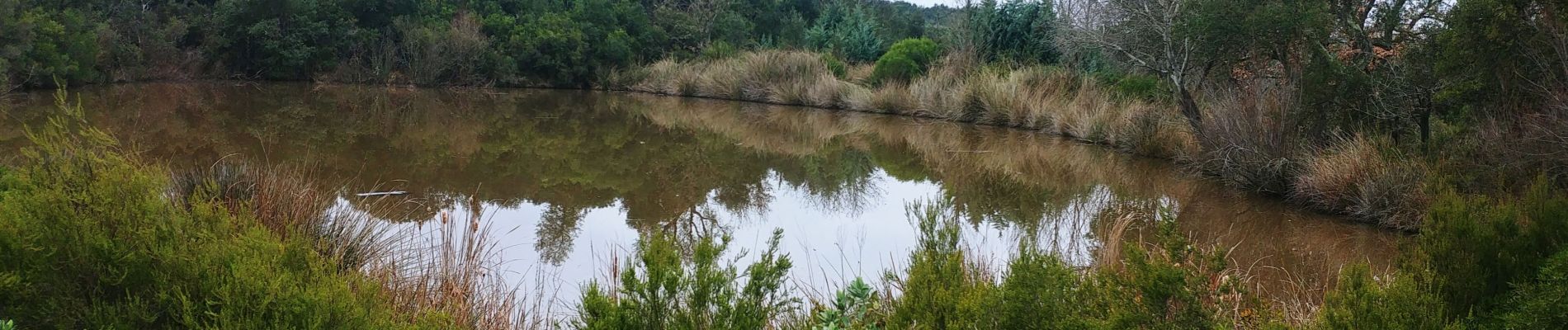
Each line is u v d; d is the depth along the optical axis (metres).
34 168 2.51
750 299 2.68
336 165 8.02
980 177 8.47
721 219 6.13
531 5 23.83
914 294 2.63
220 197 4.20
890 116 14.86
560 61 22.00
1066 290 2.42
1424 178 5.67
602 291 2.78
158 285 2.39
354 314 2.43
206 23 19.81
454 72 21.59
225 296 2.28
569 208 6.41
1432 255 2.70
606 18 23.16
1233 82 8.55
